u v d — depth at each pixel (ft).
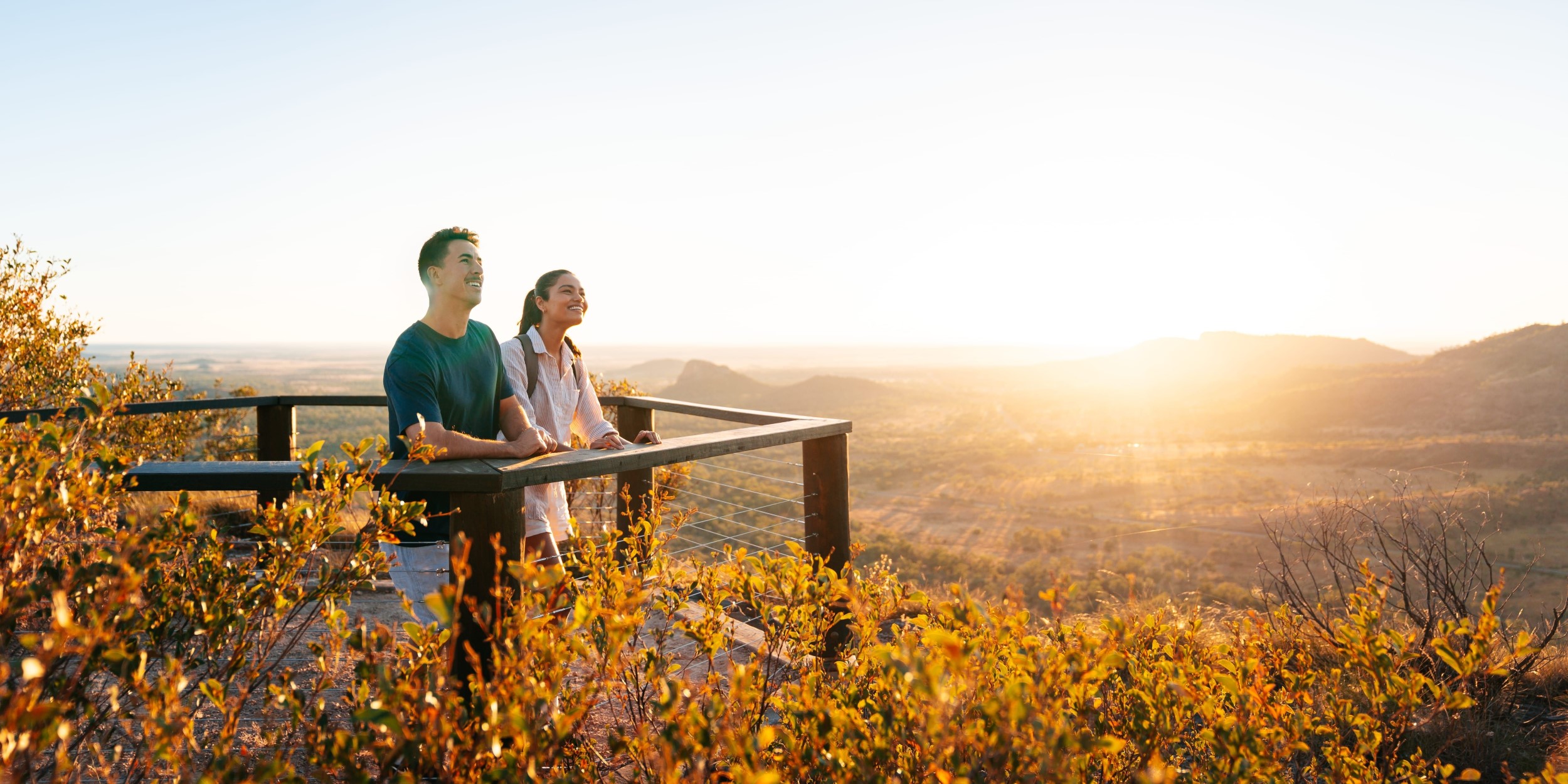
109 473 4.93
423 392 7.40
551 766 4.57
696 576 6.23
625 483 12.84
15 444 4.91
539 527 8.70
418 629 4.58
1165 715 5.47
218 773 3.71
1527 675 9.83
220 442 29.94
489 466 5.73
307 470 5.28
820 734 4.43
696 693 4.82
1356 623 6.07
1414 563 10.41
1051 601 4.76
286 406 16.38
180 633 4.41
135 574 4.01
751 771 3.78
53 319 22.02
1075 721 4.70
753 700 4.67
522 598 4.54
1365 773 5.66
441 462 6.21
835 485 9.71
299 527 5.04
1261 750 4.90
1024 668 4.38
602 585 5.67
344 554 6.74
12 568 4.10
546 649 4.24
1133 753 5.43
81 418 5.01
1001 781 3.80
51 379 21.15
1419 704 5.75
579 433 10.98
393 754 3.68
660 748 3.95
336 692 7.51
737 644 9.48
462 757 3.83
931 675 3.76
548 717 4.04
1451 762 8.30
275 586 5.00
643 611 5.08
